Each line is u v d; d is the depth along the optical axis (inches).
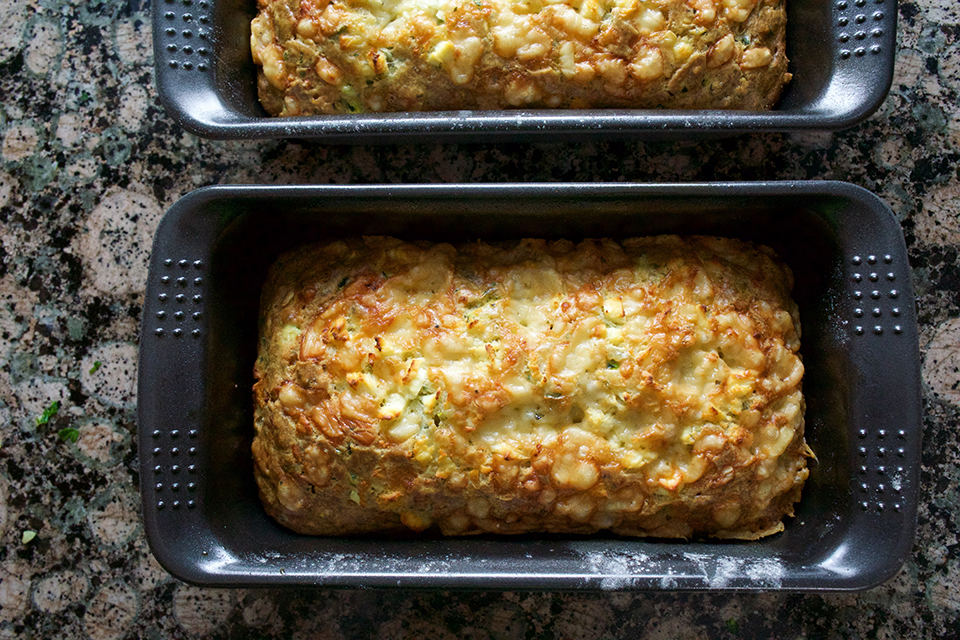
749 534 18.2
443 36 18.2
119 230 20.4
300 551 18.2
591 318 17.9
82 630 20.0
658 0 18.3
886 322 17.4
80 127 20.5
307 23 18.4
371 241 18.7
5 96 20.5
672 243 18.6
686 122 17.3
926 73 20.1
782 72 18.8
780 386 18.0
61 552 20.1
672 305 17.9
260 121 17.7
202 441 17.6
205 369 17.6
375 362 17.7
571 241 18.8
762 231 18.6
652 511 17.8
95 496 20.2
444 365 17.8
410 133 17.5
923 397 20.0
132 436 20.3
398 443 17.6
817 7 18.2
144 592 20.1
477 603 19.9
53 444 20.3
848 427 17.6
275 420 18.1
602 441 17.6
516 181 20.2
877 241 17.3
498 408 17.6
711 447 17.6
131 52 20.5
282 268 18.8
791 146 20.1
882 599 19.8
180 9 18.0
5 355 20.3
